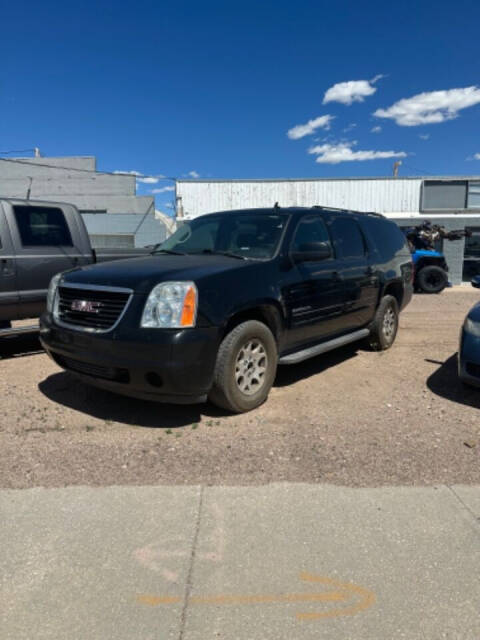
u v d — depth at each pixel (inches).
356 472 128.6
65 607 82.2
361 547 98.3
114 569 91.5
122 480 123.7
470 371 183.0
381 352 263.7
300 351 197.0
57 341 164.1
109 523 105.7
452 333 323.9
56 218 254.2
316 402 182.4
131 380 146.3
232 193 808.9
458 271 796.6
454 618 80.4
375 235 260.1
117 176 1122.7
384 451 141.2
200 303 147.9
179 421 161.9
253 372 169.6
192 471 128.5
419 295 607.8
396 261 273.0
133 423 160.1
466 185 805.2
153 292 146.5
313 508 111.8
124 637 76.3
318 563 93.4
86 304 157.8
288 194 807.1
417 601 84.0
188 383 145.4
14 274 233.6
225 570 91.4
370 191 811.4
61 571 90.9
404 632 77.5
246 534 102.2
